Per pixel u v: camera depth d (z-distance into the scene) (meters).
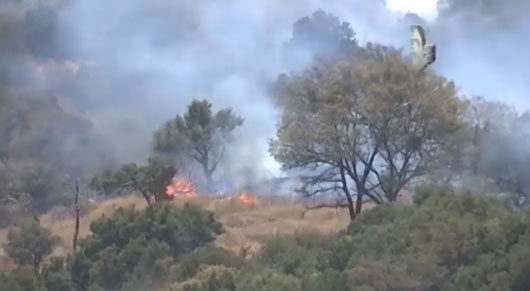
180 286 40.03
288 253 41.62
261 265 41.78
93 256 48.78
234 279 38.16
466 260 33.47
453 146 65.25
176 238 50.22
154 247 47.62
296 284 35.31
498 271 31.81
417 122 67.19
